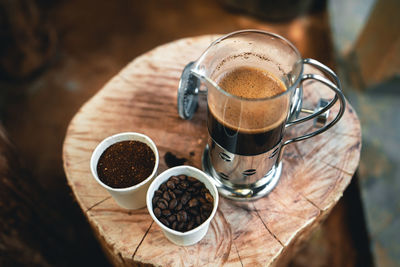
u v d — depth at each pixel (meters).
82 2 1.10
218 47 0.40
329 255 0.72
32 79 0.93
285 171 0.47
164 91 0.53
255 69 0.41
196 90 0.49
